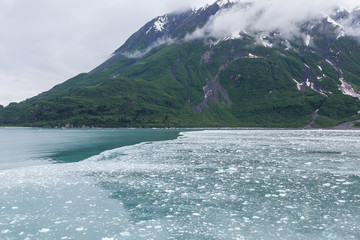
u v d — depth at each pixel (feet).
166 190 78.69
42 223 56.54
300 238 49.01
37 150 183.11
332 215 59.11
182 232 51.98
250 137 294.05
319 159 128.98
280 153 151.12
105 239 49.11
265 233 51.13
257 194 74.54
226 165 115.85
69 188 81.35
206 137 296.92
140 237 50.03
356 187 79.77
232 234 50.88
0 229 53.67
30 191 78.33
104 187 82.38
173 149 175.73
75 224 55.98
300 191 76.74
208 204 67.10
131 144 217.97
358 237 48.85
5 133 458.50
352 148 173.47
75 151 174.19
